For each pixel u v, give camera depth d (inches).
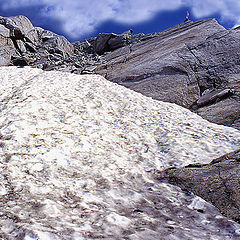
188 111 415.8
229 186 151.9
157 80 536.4
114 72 666.8
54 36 1424.7
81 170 187.5
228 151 242.7
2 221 108.3
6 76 448.1
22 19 1358.3
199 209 141.1
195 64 540.4
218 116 375.9
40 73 497.7
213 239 112.7
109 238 104.9
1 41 1189.1
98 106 351.6
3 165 170.9
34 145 209.0
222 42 575.5
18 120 247.8
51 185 156.7
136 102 404.2
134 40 1269.7
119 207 143.3
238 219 127.0
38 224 108.7
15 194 138.6
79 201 142.7
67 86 406.3
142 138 276.8
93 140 248.5
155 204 150.3
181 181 176.7
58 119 278.2
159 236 112.2
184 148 250.5
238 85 444.5
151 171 202.8
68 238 99.8
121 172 192.9
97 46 1364.4
